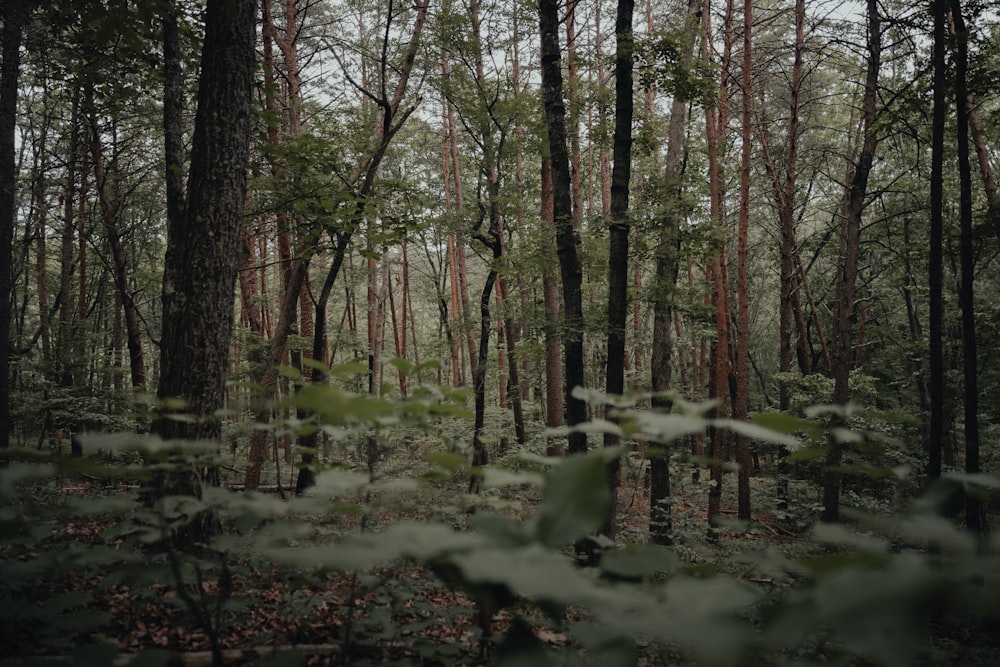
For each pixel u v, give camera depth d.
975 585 0.66
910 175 17.78
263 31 12.73
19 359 15.68
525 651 1.00
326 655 3.04
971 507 5.20
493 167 13.59
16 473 1.59
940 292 7.51
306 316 14.49
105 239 20.44
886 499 9.30
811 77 19.88
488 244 12.98
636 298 11.16
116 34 7.11
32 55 9.57
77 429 15.19
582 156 19.91
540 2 8.20
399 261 29.20
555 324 7.61
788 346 18.03
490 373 21.61
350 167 10.41
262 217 9.54
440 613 3.19
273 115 8.38
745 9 12.55
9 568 2.06
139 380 11.58
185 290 5.20
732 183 19.31
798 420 1.20
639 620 0.77
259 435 9.47
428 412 1.77
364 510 1.81
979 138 12.46
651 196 10.66
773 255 23.34
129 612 3.12
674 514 9.55
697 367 22.56
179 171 6.74
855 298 22.16
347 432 2.06
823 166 21.58
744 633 0.71
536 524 1.00
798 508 9.88
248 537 2.08
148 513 2.08
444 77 13.01
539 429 17.02
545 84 8.14
